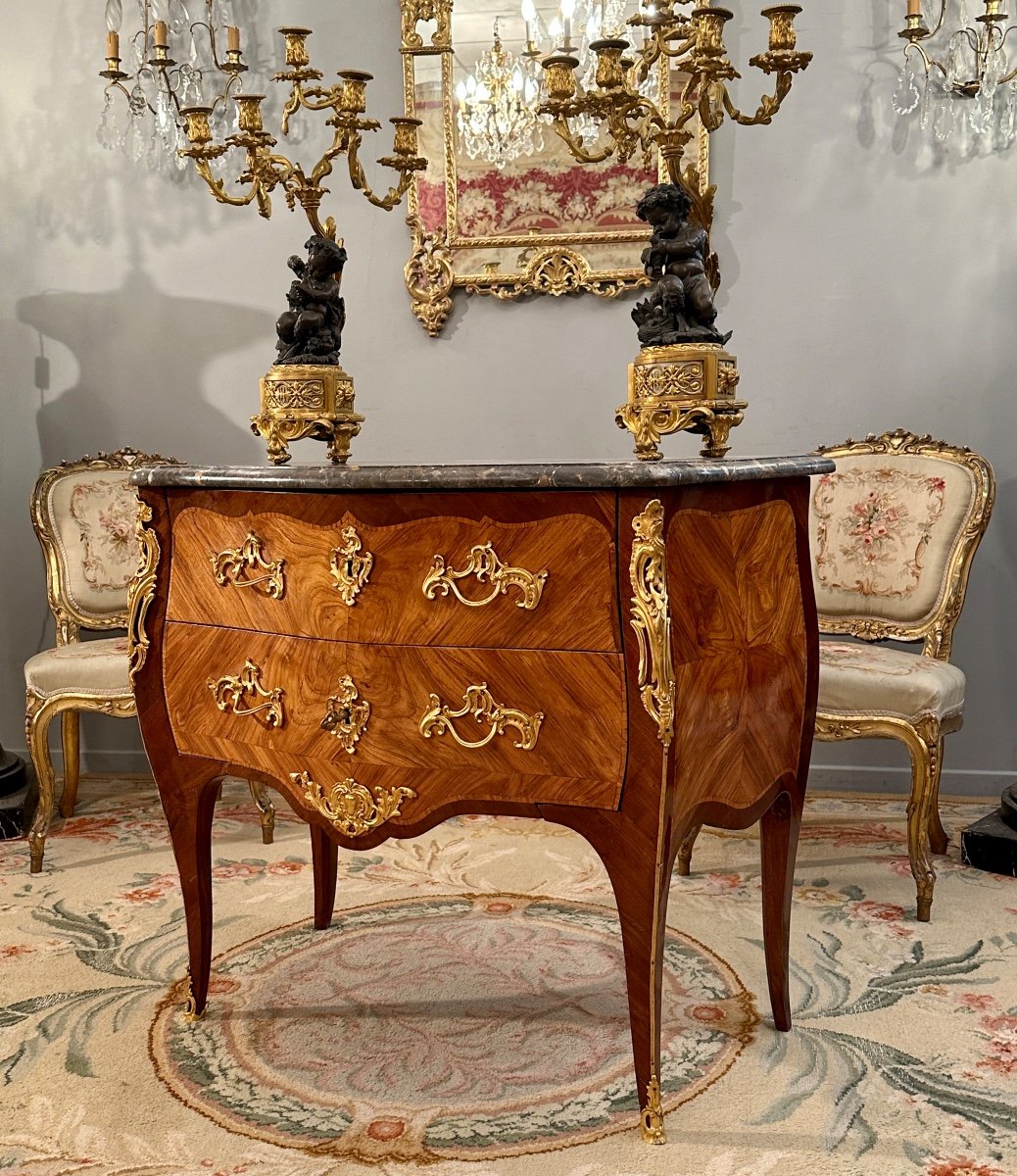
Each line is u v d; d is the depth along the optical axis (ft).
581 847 11.51
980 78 11.93
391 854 11.37
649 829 6.16
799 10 7.66
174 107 13.21
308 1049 7.60
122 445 14.14
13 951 9.21
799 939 9.18
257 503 6.98
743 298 12.84
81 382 14.10
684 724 6.23
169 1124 6.75
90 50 13.58
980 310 12.42
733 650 6.80
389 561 6.57
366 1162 6.35
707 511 6.56
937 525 11.24
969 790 12.95
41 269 13.99
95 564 12.73
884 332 12.63
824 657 10.47
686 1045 7.55
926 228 12.41
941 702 9.78
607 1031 7.77
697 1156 6.33
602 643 6.15
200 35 13.28
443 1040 7.68
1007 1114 6.66
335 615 6.75
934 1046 7.47
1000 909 9.73
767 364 12.89
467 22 12.65
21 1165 6.35
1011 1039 7.54
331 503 6.69
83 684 11.11
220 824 12.39
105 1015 8.09
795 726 7.59
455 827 12.19
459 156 12.90
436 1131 6.64
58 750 14.67
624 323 12.94
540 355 13.16
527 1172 6.23
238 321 13.74
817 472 7.30
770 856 7.65
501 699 6.41
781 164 12.59
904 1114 6.68
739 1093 6.95
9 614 14.42
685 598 6.31
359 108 8.58
